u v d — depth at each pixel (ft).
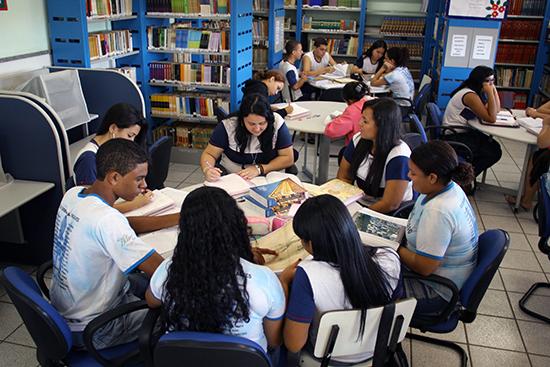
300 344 4.95
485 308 9.23
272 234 6.44
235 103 15.58
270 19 19.85
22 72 12.41
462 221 6.22
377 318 4.88
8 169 9.62
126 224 5.28
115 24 15.92
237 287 4.36
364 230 6.90
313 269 4.81
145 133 8.18
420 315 6.40
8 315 8.64
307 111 13.65
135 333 5.76
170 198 7.50
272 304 4.64
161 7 15.64
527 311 9.05
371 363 5.36
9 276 4.99
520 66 22.94
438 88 19.21
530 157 12.94
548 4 21.45
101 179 5.34
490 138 14.24
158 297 4.84
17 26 12.39
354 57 24.97
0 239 10.16
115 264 5.40
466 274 6.49
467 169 6.29
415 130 12.29
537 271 10.54
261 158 9.65
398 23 24.11
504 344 8.25
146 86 16.31
